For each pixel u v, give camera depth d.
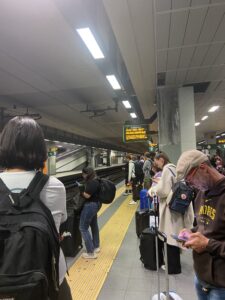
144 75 7.02
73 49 5.73
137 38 4.94
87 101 10.55
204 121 16.30
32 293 0.95
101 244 5.05
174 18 4.16
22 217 1.06
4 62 6.39
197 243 1.64
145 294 3.22
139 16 4.20
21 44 5.47
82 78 7.62
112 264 4.14
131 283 3.51
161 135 7.73
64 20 4.57
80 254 4.58
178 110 7.73
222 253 1.58
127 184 11.24
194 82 7.47
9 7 4.21
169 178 3.61
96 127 18.70
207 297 1.80
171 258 3.72
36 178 1.18
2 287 0.94
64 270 1.29
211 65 6.15
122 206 8.58
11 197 1.09
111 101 10.71
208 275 1.70
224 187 1.67
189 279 3.59
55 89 8.66
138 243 5.06
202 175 1.75
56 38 5.23
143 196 5.65
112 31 4.96
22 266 0.97
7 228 1.02
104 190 4.48
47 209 1.14
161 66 6.20
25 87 8.35
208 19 4.19
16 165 1.22
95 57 4.89
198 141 30.62
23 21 4.61
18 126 1.24
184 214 3.59
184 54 5.50
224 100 10.02
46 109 11.78
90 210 4.39
